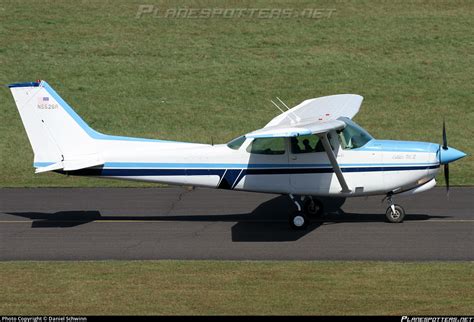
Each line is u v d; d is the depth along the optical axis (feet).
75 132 186.19
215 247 167.84
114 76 354.13
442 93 330.34
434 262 153.38
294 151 181.47
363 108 317.22
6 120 309.83
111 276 147.54
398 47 376.48
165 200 214.28
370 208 200.13
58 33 397.80
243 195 217.77
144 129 305.94
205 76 353.51
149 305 132.05
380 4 432.25
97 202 213.25
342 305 130.72
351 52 372.99
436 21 405.59
